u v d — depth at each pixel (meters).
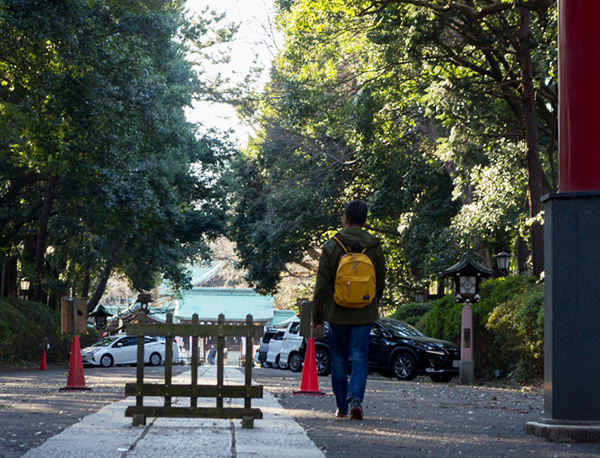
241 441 4.82
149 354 35.38
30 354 31.59
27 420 6.04
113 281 67.00
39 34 19.80
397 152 30.05
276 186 40.06
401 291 39.56
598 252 5.71
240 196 44.25
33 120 21.78
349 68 27.98
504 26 20.59
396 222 37.03
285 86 28.17
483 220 24.66
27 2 19.83
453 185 30.70
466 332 17.47
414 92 25.03
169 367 5.66
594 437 5.38
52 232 35.81
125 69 24.58
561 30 6.15
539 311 16.34
